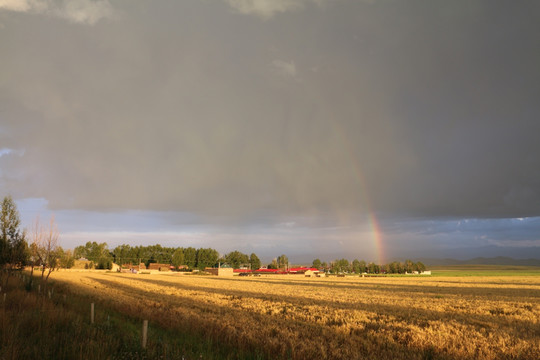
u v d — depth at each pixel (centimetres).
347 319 2208
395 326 1948
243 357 1238
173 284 6581
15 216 3547
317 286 6781
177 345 1330
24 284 3741
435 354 1409
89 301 2769
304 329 1800
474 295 4528
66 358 1044
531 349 1448
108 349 1102
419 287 6606
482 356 1366
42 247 3659
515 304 3334
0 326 1230
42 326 1387
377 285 7412
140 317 2008
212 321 1828
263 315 2327
